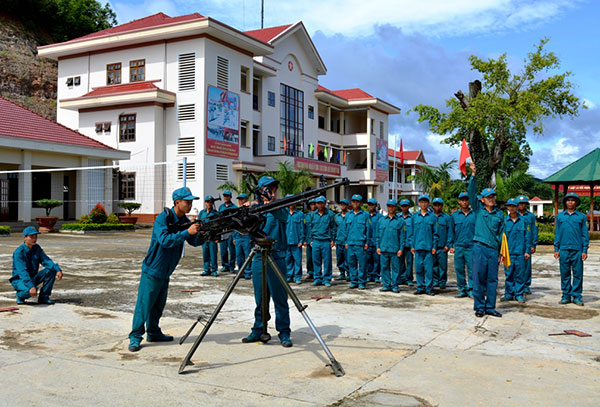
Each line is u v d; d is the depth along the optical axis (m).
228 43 32.44
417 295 9.73
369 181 46.94
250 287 10.10
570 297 9.01
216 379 4.73
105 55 33.66
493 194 7.69
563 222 8.91
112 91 32.78
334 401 4.22
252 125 35.41
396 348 5.82
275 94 39.09
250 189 6.11
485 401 4.23
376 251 10.95
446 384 4.63
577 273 8.84
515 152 51.00
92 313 7.53
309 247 11.88
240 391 4.44
